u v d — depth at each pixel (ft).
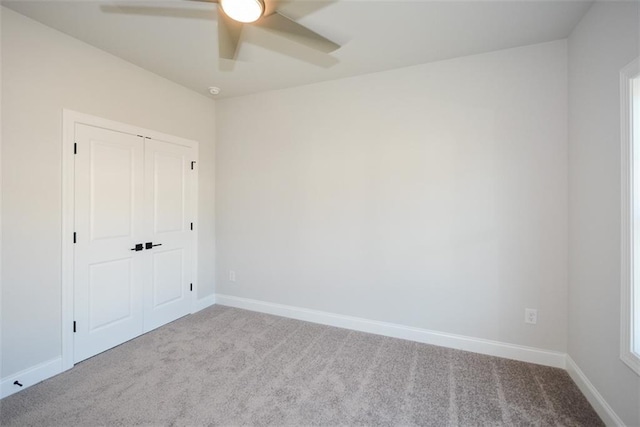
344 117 9.80
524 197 7.76
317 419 5.72
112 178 8.44
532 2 6.05
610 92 5.48
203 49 8.04
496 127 7.99
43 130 6.94
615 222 5.33
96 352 8.09
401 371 7.34
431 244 8.77
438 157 8.62
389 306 9.34
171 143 10.22
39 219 6.90
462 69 8.31
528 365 7.63
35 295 6.85
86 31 7.21
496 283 8.10
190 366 7.52
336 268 10.06
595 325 6.02
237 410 5.94
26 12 6.47
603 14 5.70
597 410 5.87
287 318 10.77
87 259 7.88
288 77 9.75
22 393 6.43
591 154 6.16
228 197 11.87
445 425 5.57
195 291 11.34
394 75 9.09
